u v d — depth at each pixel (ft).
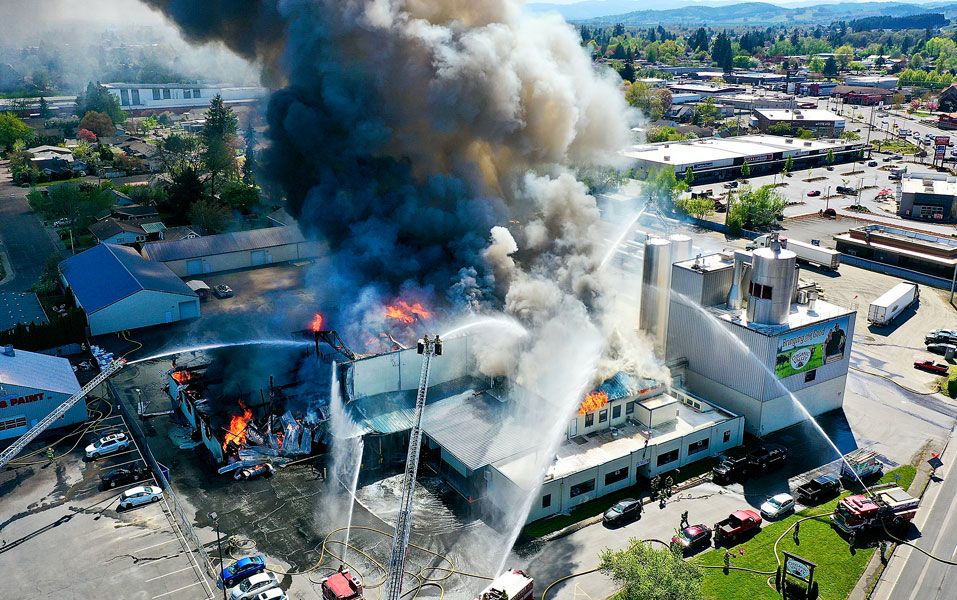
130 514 151.84
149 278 260.21
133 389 206.08
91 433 182.91
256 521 150.41
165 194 410.72
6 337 227.20
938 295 290.76
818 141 597.52
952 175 505.25
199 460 172.35
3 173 514.27
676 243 201.05
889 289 295.48
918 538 146.41
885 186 488.44
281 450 174.81
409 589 132.16
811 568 129.08
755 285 183.62
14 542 142.41
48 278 291.79
